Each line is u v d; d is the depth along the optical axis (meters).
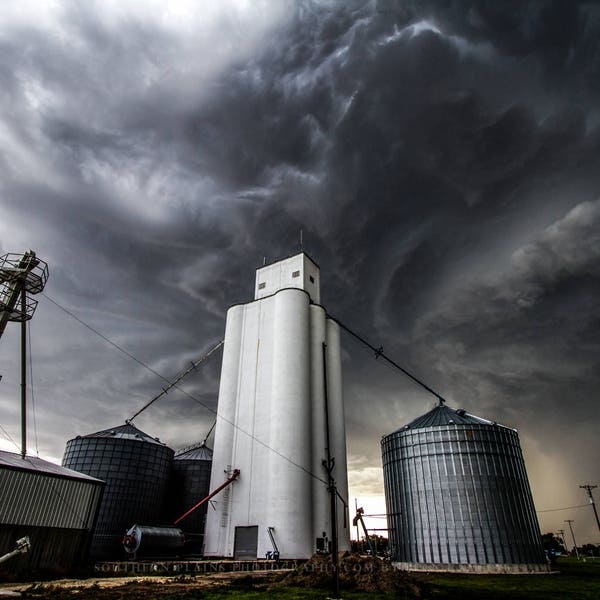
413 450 50.62
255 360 63.41
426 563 44.94
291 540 48.59
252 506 52.78
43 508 34.28
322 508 53.97
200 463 70.44
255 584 30.89
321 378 63.47
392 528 50.59
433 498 47.00
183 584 29.42
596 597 26.25
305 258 72.44
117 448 61.53
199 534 60.28
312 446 57.75
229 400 62.19
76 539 36.00
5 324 30.39
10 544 31.50
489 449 48.22
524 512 46.12
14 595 21.67
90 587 26.45
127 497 58.94
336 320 72.19
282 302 64.00
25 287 31.89
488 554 43.12
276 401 56.62
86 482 38.12
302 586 29.45
